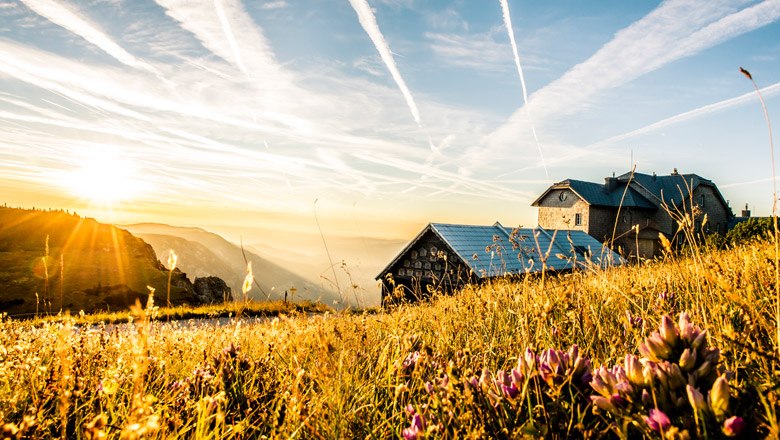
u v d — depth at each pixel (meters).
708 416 1.32
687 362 1.49
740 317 2.39
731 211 57.81
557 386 1.74
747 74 1.83
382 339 4.11
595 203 53.62
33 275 81.56
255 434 2.45
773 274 2.67
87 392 2.69
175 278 94.75
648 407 1.47
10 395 2.51
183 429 2.16
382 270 26.41
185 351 3.99
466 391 1.85
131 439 1.52
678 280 3.78
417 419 1.87
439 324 4.31
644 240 48.62
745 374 1.88
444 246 23.31
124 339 3.46
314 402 2.33
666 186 54.72
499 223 26.64
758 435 1.29
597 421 1.70
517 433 1.59
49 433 2.11
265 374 3.11
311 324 3.85
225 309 17.56
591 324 2.62
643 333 2.57
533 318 2.93
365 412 2.41
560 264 20.52
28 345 3.29
